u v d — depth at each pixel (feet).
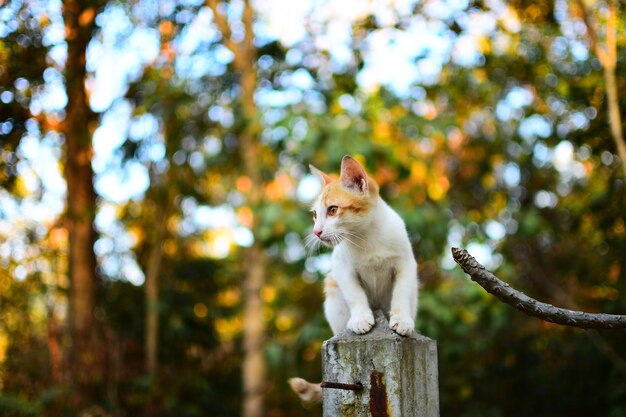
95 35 24.20
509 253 27.73
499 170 28.66
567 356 25.72
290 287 31.22
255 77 25.62
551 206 28.04
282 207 23.59
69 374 23.49
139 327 26.53
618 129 18.24
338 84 24.56
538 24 24.94
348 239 11.78
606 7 20.95
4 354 24.53
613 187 22.67
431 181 25.27
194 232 28.37
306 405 31.76
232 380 28.32
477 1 24.35
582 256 27.14
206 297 28.76
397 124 24.18
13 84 22.45
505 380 26.32
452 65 26.35
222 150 26.04
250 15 25.72
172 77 25.30
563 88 23.76
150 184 26.50
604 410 24.26
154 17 24.72
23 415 22.15
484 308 22.93
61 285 26.04
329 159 21.38
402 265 11.65
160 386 25.36
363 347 7.82
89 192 25.27
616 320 6.62
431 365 8.36
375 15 24.48
